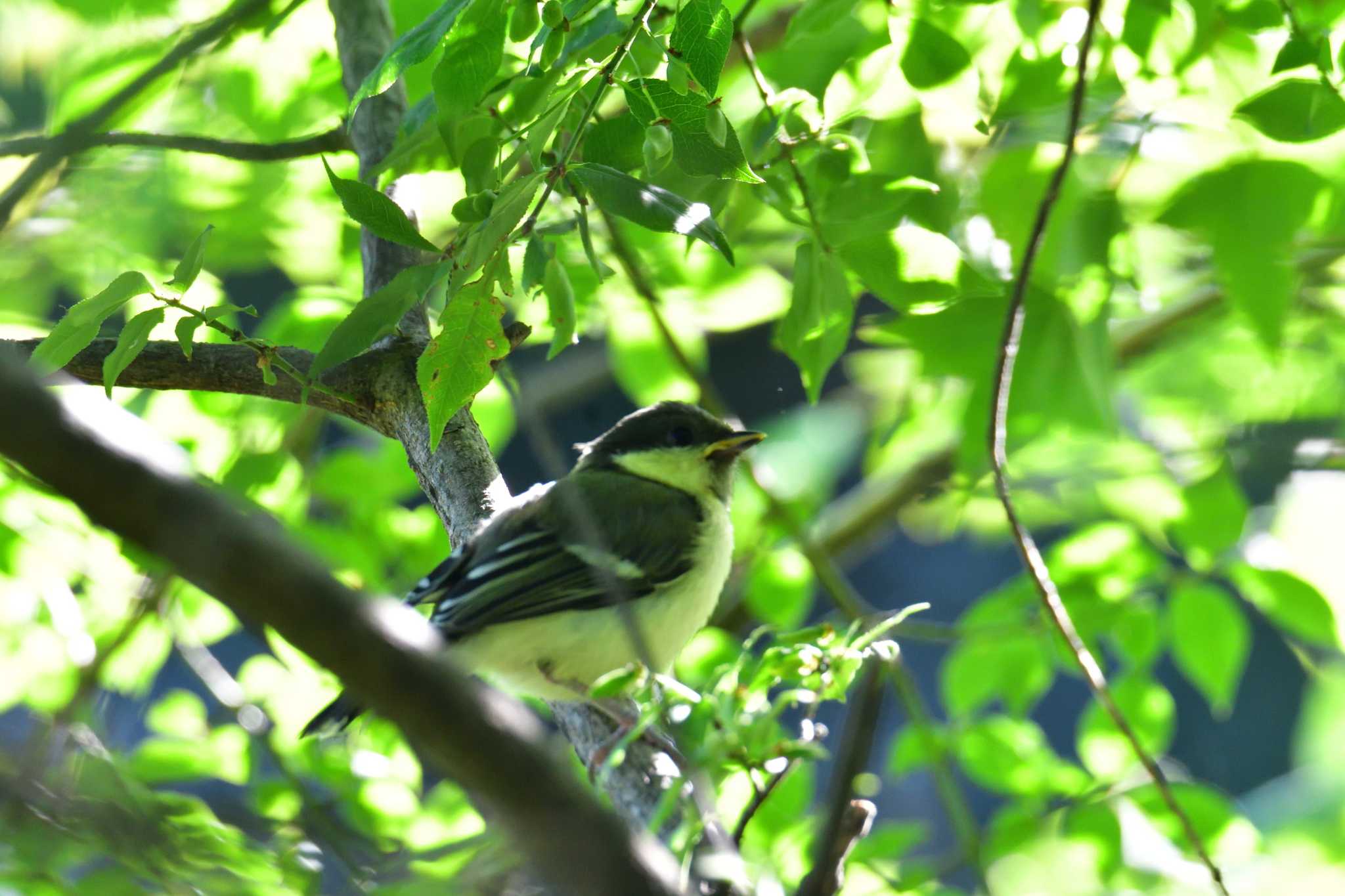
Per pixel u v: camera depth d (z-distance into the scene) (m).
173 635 9.97
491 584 8.16
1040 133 8.75
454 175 10.00
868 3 8.85
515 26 5.95
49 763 6.29
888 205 7.09
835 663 5.53
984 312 9.19
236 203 10.23
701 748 5.14
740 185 8.71
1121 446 11.81
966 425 9.48
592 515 8.95
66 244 9.23
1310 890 11.80
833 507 14.95
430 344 5.70
